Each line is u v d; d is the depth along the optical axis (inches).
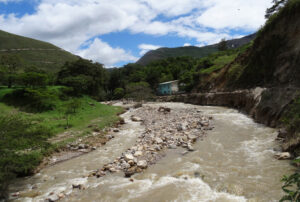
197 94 1617.9
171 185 290.2
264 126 571.8
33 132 353.4
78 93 1326.3
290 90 535.8
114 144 556.1
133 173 341.1
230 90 1214.3
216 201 242.8
